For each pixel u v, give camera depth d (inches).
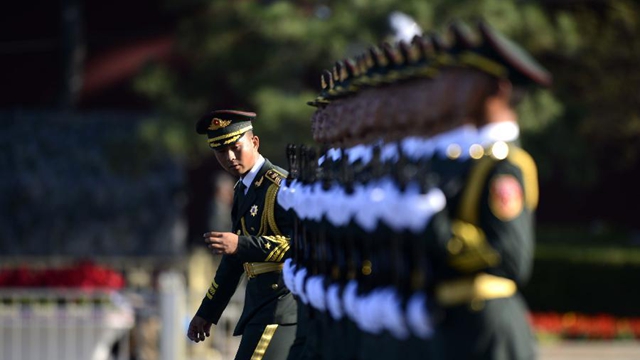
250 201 718.5
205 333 743.1
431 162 446.6
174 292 1274.6
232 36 2117.4
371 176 488.7
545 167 2129.7
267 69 2098.9
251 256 695.7
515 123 450.9
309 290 547.2
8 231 2358.5
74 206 2373.3
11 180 2384.4
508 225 426.9
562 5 2448.3
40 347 1269.7
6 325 1269.7
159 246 2364.7
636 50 2245.3
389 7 1946.4
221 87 2192.4
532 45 2080.5
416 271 447.5
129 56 2714.1
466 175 433.7
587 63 2250.2
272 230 709.3
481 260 425.1
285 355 700.7
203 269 1817.2
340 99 564.1
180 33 2177.7
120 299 1296.8
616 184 2726.4
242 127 722.8
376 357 488.7
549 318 1909.4
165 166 2397.9
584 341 1828.2
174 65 2696.9
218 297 737.6
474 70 445.4
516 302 438.9
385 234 458.3
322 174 565.6
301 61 2084.2
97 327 1270.9
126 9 2721.5
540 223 2746.1
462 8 1973.4
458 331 433.4
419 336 455.2
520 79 443.5
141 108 2709.2
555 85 2212.1
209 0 2118.6
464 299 430.6
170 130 2116.1
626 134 2362.2
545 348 1717.5
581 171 2244.1
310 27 2014.0
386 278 467.8
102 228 2368.4
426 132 474.0
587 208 2738.7
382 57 508.4
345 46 1969.7
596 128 2324.1
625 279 1990.7
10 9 2714.1
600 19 2332.7
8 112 2481.5
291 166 636.7
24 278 1310.3
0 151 2418.8
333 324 538.0
